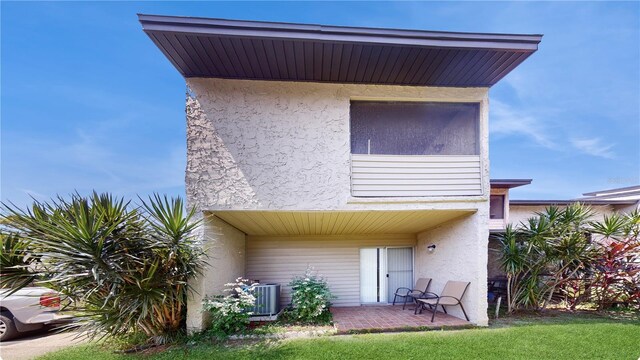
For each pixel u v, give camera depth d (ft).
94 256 18.51
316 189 23.77
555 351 18.83
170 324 22.47
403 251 38.04
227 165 23.39
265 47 20.65
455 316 28.04
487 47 20.81
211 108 23.66
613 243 28.43
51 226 18.37
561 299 31.35
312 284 27.86
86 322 19.77
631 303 29.96
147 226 20.49
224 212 23.80
